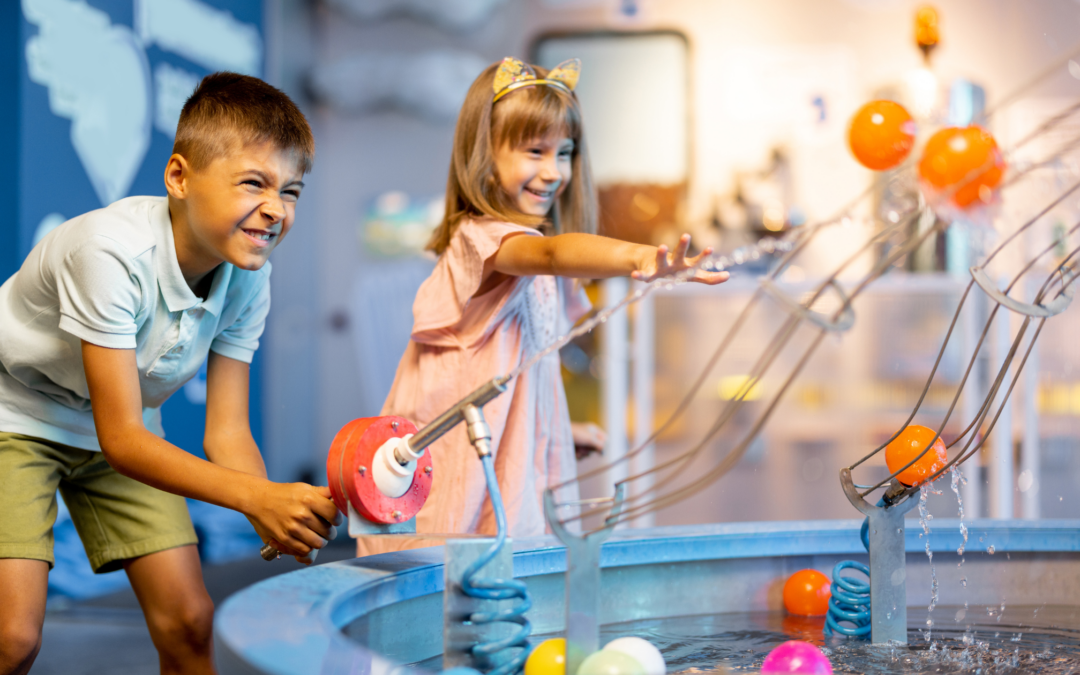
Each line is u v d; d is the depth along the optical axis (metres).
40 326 1.04
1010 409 2.35
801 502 2.51
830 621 0.83
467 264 1.20
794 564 0.94
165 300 1.01
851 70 3.84
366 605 0.66
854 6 3.85
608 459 2.55
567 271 1.01
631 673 0.59
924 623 0.86
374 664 0.50
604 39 4.04
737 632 0.83
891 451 0.79
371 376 4.32
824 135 3.84
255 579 2.55
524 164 1.27
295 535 0.81
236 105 0.93
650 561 0.87
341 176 4.39
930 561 0.92
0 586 1.01
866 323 2.49
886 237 0.83
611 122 4.00
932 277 2.44
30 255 1.06
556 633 0.82
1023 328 0.74
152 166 3.37
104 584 2.43
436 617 0.76
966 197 0.73
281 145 0.94
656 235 3.88
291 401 4.21
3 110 2.73
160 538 1.13
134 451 0.91
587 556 0.63
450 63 4.26
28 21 2.76
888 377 2.47
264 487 0.83
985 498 2.33
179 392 3.43
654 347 2.59
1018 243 2.38
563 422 1.31
